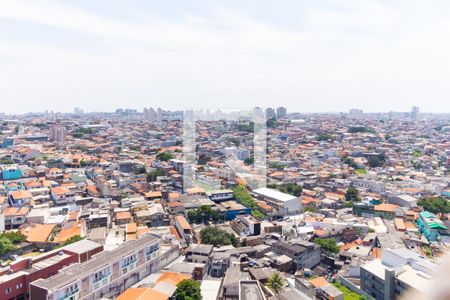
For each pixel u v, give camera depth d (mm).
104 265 57781
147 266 67125
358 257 77250
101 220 93875
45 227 90188
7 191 121000
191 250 74188
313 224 96125
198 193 121500
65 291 50438
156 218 98250
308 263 76188
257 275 64625
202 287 64250
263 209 111875
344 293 64500
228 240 83688
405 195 122750
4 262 73500
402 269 57281
